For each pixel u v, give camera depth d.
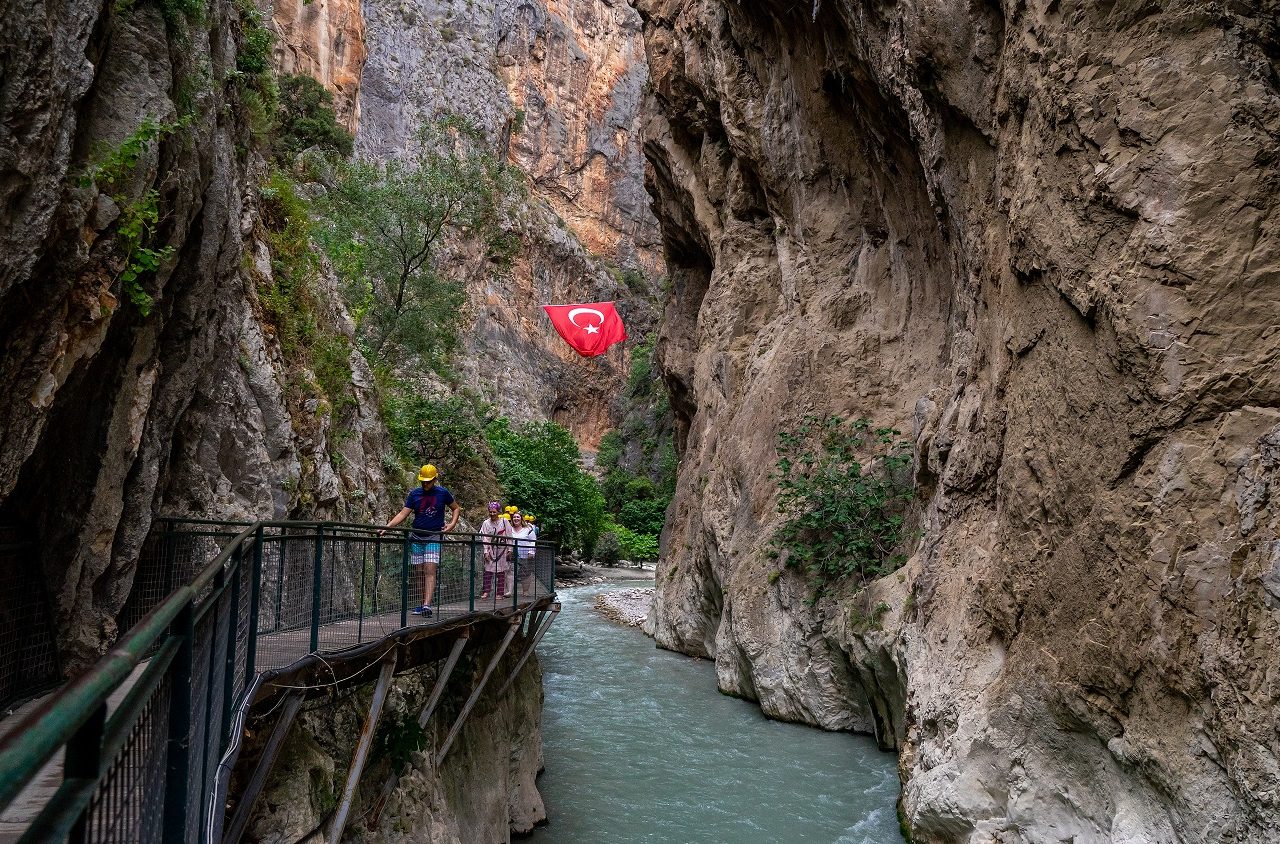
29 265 4.22
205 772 3.24
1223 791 4.70
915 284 14.64
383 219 26.22
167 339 6.57
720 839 8.48
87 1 4.64
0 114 4.02
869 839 8.35
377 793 6.18
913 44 9.52
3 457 4.33
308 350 11.98
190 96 6.38
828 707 12.52
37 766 0.98
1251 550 4.74
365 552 6.21
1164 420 5.47
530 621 10.51
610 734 12.35
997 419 8.04
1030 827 6.28
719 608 18.45
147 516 6.15
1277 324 5.15
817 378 15.05
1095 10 6.57
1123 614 5.61
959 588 8.28
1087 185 6.36
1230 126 5.51
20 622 4.91
